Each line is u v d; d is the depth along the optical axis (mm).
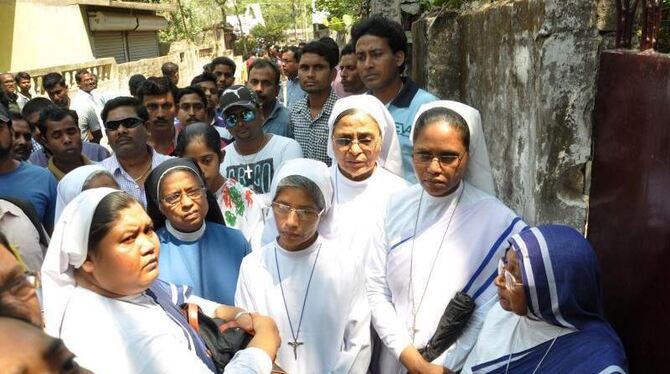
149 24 20031
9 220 2779
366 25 3451
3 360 731
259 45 33469
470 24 4062
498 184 3402
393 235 2494
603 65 2195
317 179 2311
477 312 2281
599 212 2252
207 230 2684
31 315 998
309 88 4617
